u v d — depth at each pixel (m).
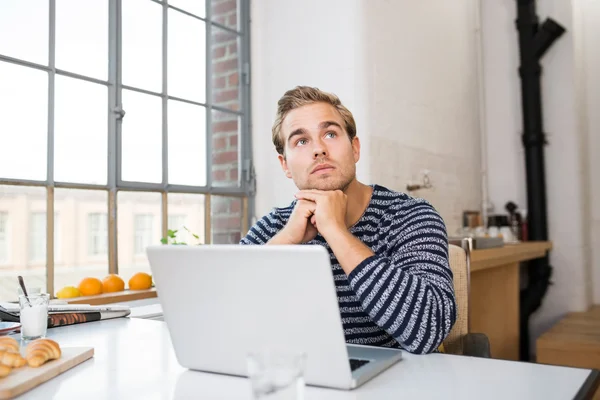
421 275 0.96
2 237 1.72
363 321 1.12
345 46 2.42
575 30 3.52
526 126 3.54
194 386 0.72
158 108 2.23
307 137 1.15
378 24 2.54
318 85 2.48
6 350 0.78
